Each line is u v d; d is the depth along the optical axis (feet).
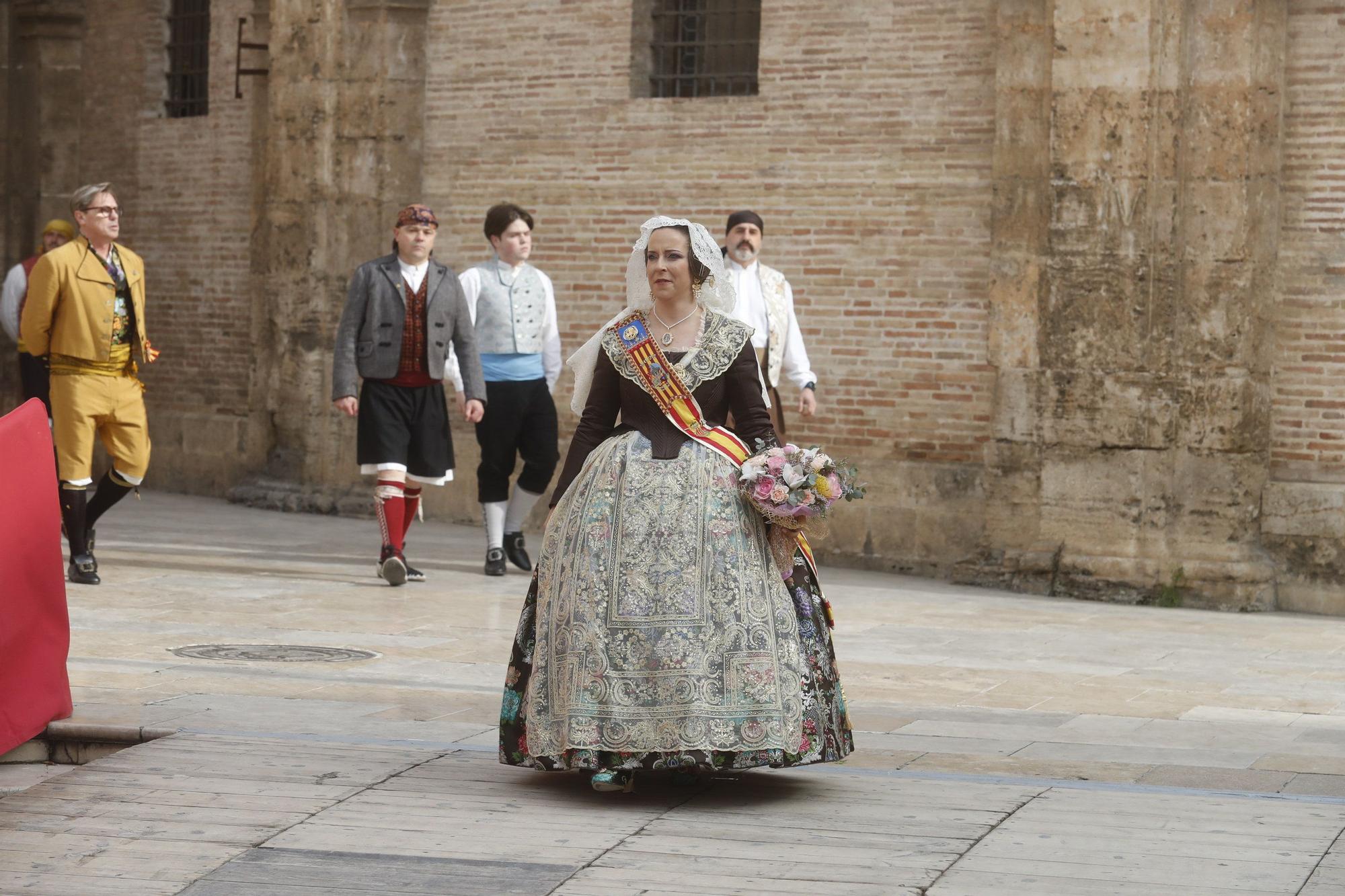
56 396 31.04
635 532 16.39
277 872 14.19
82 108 53.78
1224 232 33.32
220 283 50.01
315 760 17.87
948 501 37.06
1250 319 33.32
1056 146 34.63
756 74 40.34
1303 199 33.42
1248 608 33.12
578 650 16.21
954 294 37.09
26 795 16.44
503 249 34.01
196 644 25.48
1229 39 33.19
